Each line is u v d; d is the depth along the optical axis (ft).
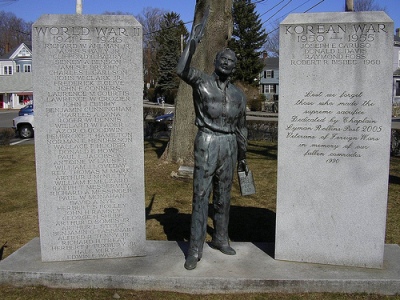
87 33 15.01
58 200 15.65
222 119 14.67
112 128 15.55
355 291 14.17
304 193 15.33
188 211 25.16
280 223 15.62
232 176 15.57
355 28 14.26
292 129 15.14
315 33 14.55
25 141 64.85
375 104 14.43
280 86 14.98
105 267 15.17
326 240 15.39
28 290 14.42
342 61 14.48
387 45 14.11
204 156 14.78
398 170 38.42
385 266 15.28
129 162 15.79
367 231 15.06
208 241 18.47
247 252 16.51
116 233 16.08
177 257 16.06
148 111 109.19
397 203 26.76
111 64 15.21
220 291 14.20
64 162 15.51
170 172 35.22
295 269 14.97
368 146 14.66
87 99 15.29
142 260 15.83
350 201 15.05
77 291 14.33
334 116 14.76
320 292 14.17
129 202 16.01
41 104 15.15
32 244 17.46
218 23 34.32
